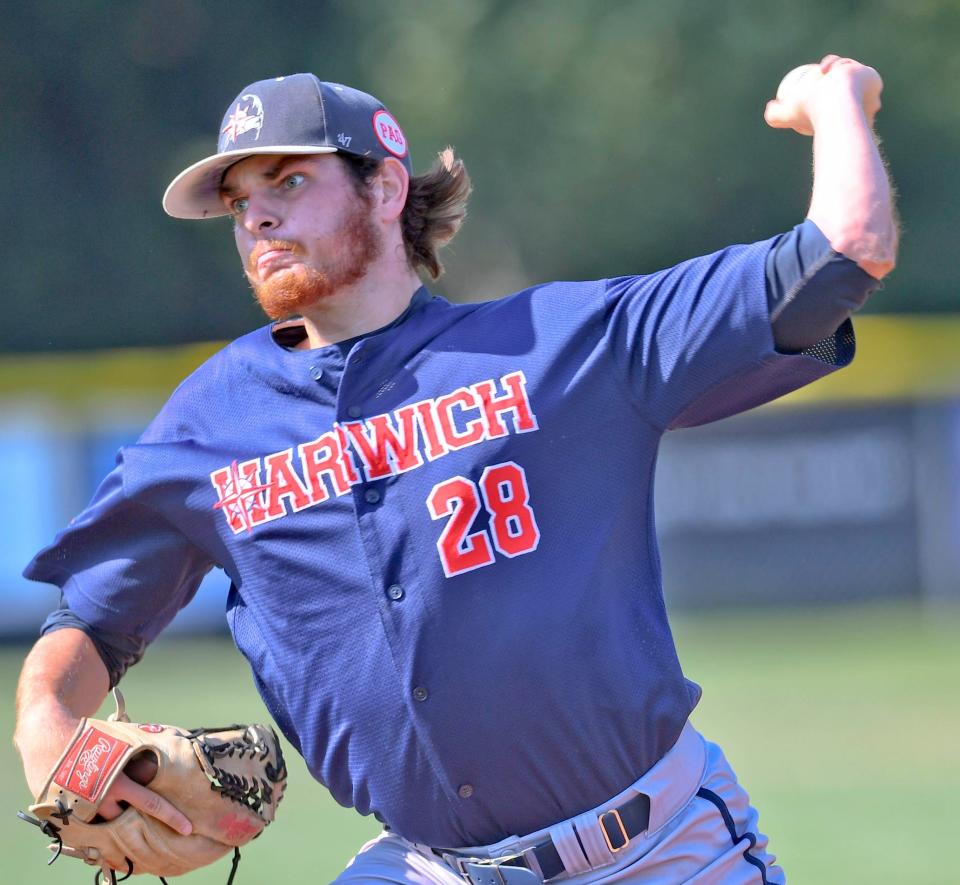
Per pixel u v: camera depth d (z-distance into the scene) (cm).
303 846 2669
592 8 9256
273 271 1218
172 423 1271
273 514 1207
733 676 4359
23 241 9475
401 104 9381
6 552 5469
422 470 1174
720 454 5553
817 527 5528
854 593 5506
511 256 9462
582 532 1169
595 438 1177
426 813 1202
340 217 1218
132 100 9631
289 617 1206
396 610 1166
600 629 1161
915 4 9244
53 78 9550
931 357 5488
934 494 5484
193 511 1245
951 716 3675
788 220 9306
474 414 1176
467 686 1156
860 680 4228
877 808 2812
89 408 5541
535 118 9250
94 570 1303
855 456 5509
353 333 1245
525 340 1189
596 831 1180
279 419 1226
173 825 1192
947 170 9356
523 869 1184
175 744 1196
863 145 1126
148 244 9562
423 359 1198
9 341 9462
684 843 1202
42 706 1233
